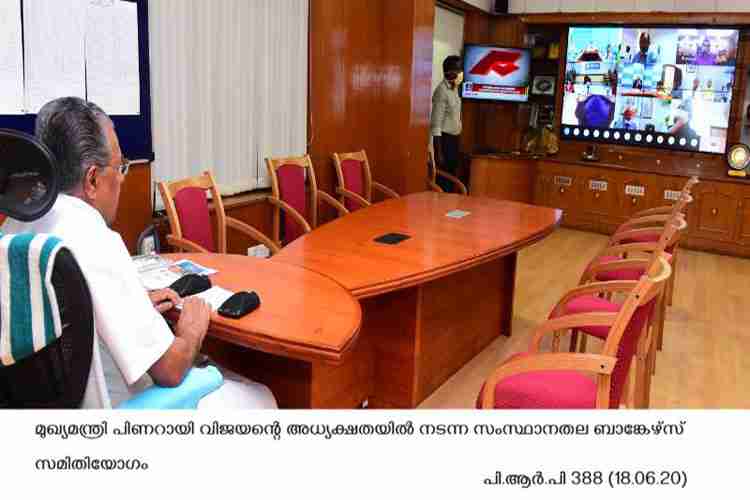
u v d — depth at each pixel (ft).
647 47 23.32
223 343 7.72
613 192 23.15
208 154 13.30
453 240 10.26
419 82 18.26
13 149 4.22
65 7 9.93
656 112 23.54
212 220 13.25
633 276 11.27
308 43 15.72
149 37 11.57
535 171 24.26
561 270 18.39
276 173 13.79
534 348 7.85
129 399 5.10
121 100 11.05
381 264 8.77
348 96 17.30
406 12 17.62
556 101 25.32
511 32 25.67
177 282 6.60
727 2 22.22
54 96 9.91
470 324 11.57
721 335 13.74
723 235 21.39
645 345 8.71
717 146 22.80
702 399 10.59
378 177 18.75
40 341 4.15
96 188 5.16
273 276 7.29
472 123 26.20
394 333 9.48
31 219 4.34
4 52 9.19
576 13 23.75
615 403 6.56
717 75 22.48
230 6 13.41
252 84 14.29
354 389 8.99
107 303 4.77
